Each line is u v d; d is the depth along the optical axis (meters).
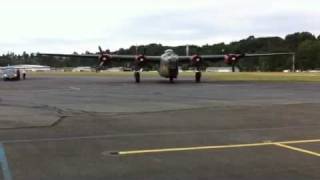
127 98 28.34
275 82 51.66
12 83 52.75
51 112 20.19
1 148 11.80
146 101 25.97
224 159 10.39
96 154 11.04
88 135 13.84
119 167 9.67
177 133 14.23
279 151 11.29
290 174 9.00
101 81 57.53
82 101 26.22
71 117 18.41
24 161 10.26
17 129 15.05
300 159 10.34
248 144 12.27
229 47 117.94
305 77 71.75
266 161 10.16
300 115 18.83
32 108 22.02
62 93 33.72
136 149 11.65
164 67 51.84
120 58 56.34
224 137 13.43
